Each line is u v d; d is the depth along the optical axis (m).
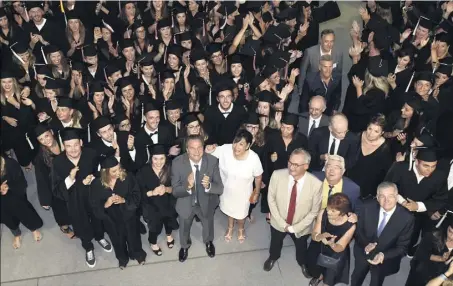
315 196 5.45
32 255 6.82
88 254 6.61
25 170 7.98
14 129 7.29
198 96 7.43
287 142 6.15
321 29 11.26
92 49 7.77
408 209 5.55
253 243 6.98
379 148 5.96
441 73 6.82
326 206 5.35
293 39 8.70
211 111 6.83
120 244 6.25
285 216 5.70
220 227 7.19
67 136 5.54
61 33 8.95
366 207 5.21
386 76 6.88
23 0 9.15
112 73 7.55
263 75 7.05
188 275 6.56
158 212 6.16
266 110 6.27
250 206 6.84
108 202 5.56
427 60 7.87
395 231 5.13
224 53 8.12
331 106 7.72
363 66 7.48
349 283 6.44
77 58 8.51
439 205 5.59
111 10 9.69
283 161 6.23
